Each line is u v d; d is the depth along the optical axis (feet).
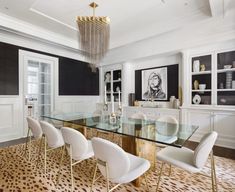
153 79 15.78
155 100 15.66
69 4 9.66
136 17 11.18
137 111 15.60
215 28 10.76
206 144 4.83
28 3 9.52
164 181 6.77
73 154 5.87
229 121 10.80
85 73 18.98
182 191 6.10
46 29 13.16
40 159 8.88
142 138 5.76
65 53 16.93
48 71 15.62
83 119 9.51
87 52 9.41
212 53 11.60
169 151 6.29
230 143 10.74
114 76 18.92
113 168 4.33
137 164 5.17
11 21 11.27
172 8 10.06
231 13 9.66
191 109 12.34
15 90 13.25
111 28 12.89
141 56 14.94
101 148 4.27
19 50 13.48
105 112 11.78
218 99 11.68
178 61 14.08
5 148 10.61
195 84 12.62
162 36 13.00
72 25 12.48
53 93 15.99
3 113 12.59
